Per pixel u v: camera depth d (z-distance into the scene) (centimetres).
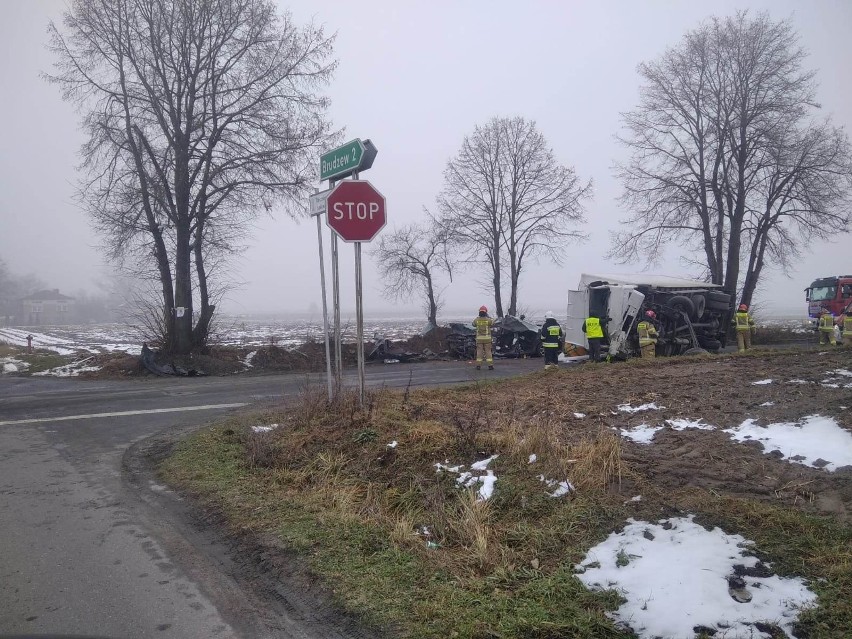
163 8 1889
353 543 480
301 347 2236
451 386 1255
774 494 488
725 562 395
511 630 353
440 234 3131
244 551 490
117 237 2011
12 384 1652
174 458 756
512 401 898
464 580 415
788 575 379
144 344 1898
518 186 3066
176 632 375
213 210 2055
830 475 505
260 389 1484
